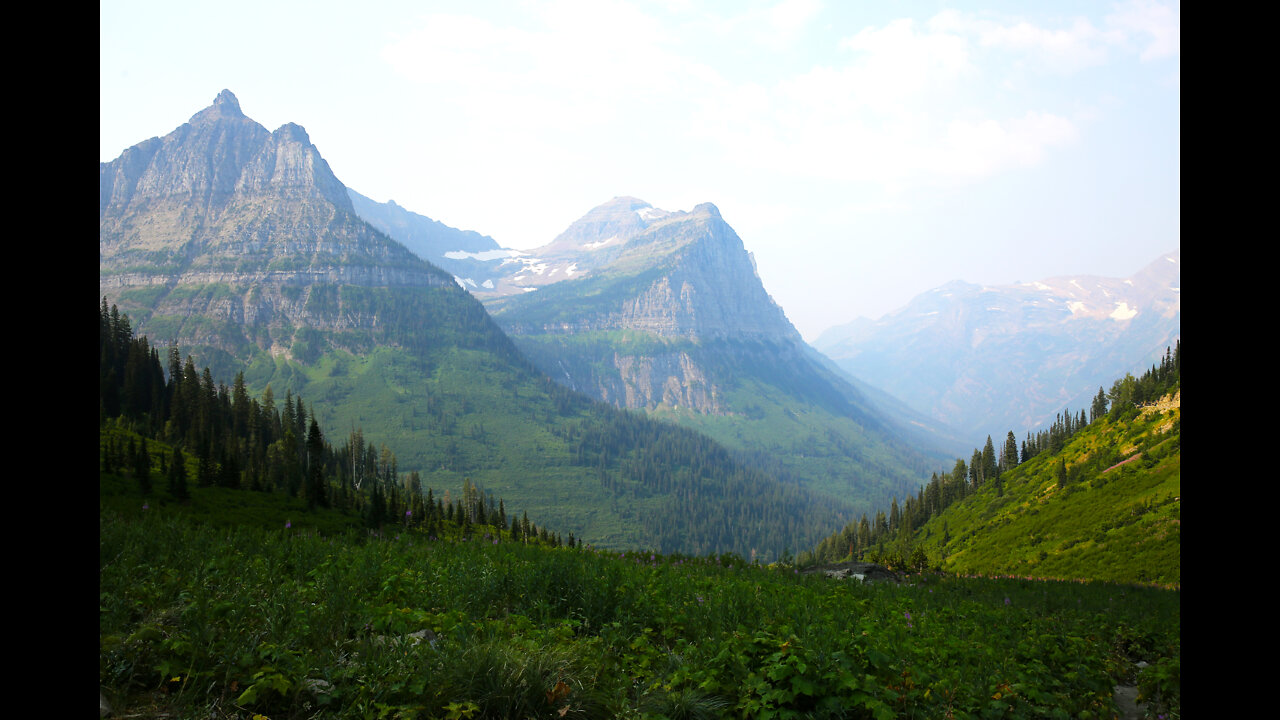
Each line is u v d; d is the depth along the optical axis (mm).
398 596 8922
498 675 5961
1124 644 13797
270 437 135625
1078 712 8523
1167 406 144625
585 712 6062
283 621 6605
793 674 6887
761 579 18078
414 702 5551
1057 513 127188
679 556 23406
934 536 167000
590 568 11336
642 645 8508
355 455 176875
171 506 51531
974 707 7660
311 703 5414
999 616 14883
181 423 117875
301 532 15570
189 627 6004
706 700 6836
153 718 4691
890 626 11219
